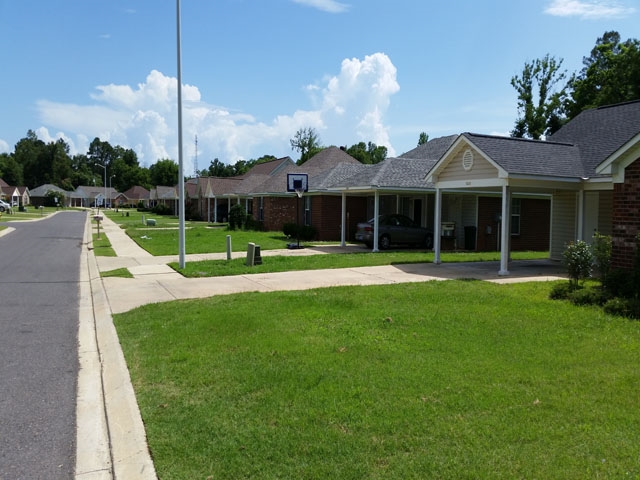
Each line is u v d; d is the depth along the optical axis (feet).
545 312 27.63
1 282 44.09
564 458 12.07
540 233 80.48
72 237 98.94
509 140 49.08
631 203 33.55
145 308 31.24
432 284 38.40
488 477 11.35
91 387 18.99
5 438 14.80
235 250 68.90
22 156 491.31
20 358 22.50
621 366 18.57
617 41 135.13
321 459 12.37
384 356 20.01
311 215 93.97
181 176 51.19
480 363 18.98
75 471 12.92
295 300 31.94
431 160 78.79
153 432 14.08
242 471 11.97
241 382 17.61
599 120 56.24
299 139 252.01
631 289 29.30
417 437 13.26
